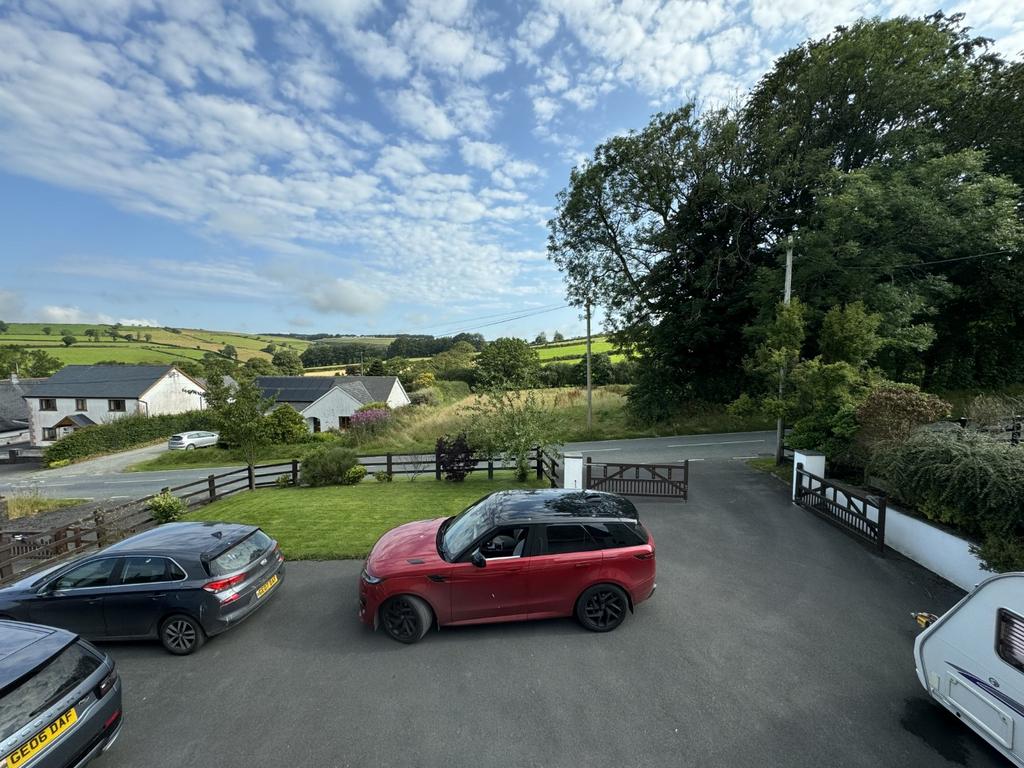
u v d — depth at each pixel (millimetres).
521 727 4684
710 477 14406
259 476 16656
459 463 15633
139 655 6191
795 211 21656
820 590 7375
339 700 5172
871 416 10570
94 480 25484
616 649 5949
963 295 22219
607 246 26969
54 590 6391
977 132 20344
